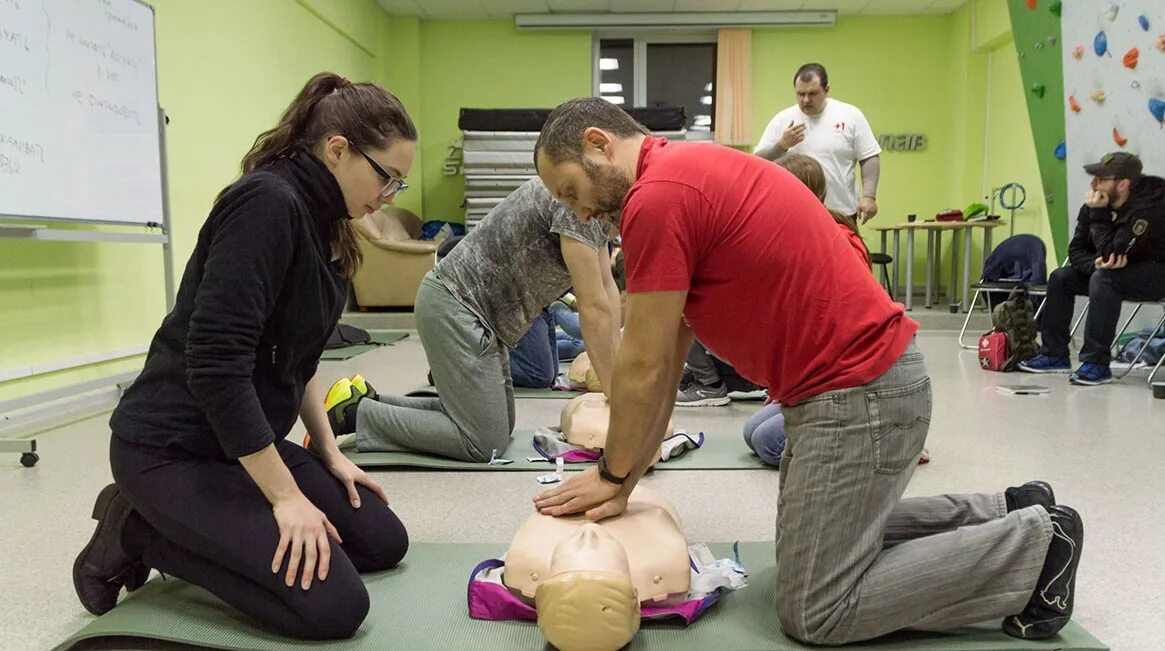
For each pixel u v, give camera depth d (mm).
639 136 1249
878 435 1163
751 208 1174
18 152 2742
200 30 4504
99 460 2475
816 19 7613
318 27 6203
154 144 3564
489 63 7988
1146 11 4246
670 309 1180
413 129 1270
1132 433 2803
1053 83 5254
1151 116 4453
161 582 1460
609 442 1312
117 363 3740
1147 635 1287
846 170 4387
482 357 2328
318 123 1227
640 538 1329
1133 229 3732
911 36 7770
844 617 1175
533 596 1297
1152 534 1760
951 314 6312
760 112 7891
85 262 3537
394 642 1238
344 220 1301
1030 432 2834
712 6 7531
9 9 2693
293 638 1238
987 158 7449
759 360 1235
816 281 1168
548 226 2209
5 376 3018
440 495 2068
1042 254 5621
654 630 1291
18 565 1613
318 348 1353
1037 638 1217
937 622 1191
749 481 2180
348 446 2539
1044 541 1168
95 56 3156
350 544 1488
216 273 1145
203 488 1239
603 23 7703
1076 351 5348
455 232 7727
